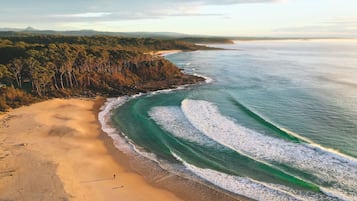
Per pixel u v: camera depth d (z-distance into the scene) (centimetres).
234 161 3152
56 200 2323
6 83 6128
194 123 4291
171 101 5656
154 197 2555
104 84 6612
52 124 4219
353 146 3397
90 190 2589
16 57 6925
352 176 2773
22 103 5225
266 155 3238
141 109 5138
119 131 4097
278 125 4103
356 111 4694
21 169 2823
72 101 5612
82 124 4331
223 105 5247
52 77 6397
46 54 6894
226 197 2555
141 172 2983
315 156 3164
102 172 2948
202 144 3588
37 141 3600
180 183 2781
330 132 3825
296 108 4950
